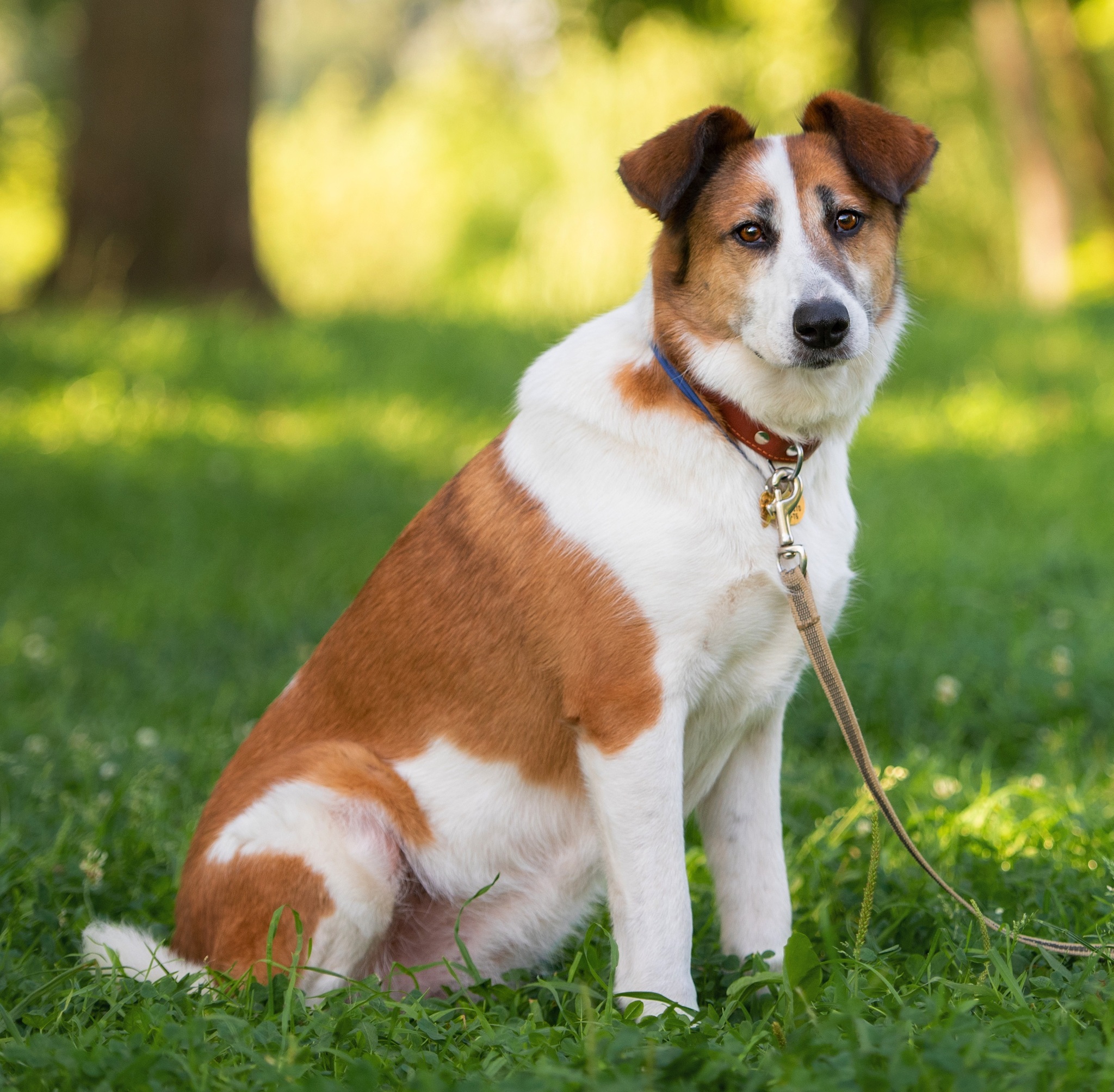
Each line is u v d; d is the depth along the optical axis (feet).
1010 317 56.75
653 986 10.89
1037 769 17.34
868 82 66.59
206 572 28.02
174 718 20.15
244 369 45.83
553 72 79.30
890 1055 8.91
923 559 26.00
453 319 58.13
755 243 11.40
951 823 14.74
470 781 11.86
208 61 55.31
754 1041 9.57
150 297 55.42
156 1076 9.26
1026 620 22.48
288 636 23.68
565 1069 9.10
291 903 11.25
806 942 10.14
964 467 34.76
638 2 62.03
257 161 91.97
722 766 12.33
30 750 17.83
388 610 12.30
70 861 14.20
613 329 12.03
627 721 11.00
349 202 88.94
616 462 11.30
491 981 11.89
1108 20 69.05
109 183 55.47
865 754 11.43
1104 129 86.43
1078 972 10.85
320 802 11.53
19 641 23.86
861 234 11.75
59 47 109.29
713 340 11.44
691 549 11.01
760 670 11.71
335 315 57.31
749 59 70.95
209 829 11.89
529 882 12.10
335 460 36.78
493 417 41.78
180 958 11.87
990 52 76.84
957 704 19.25
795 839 14.99
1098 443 37.24
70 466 35.55
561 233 74.64
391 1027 10.34
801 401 11.39
